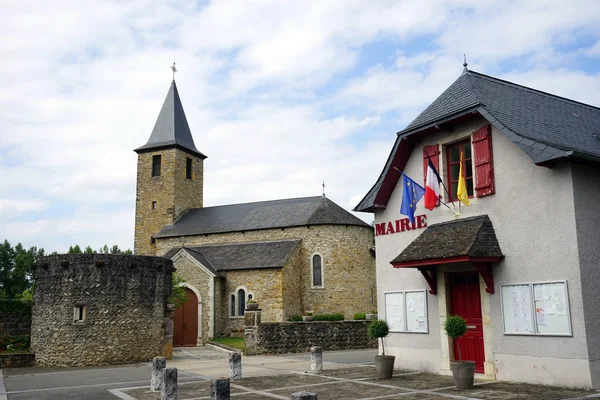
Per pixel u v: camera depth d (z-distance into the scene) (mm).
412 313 14023
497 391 10242
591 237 10703
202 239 39125
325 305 33938
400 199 14844
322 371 14797
